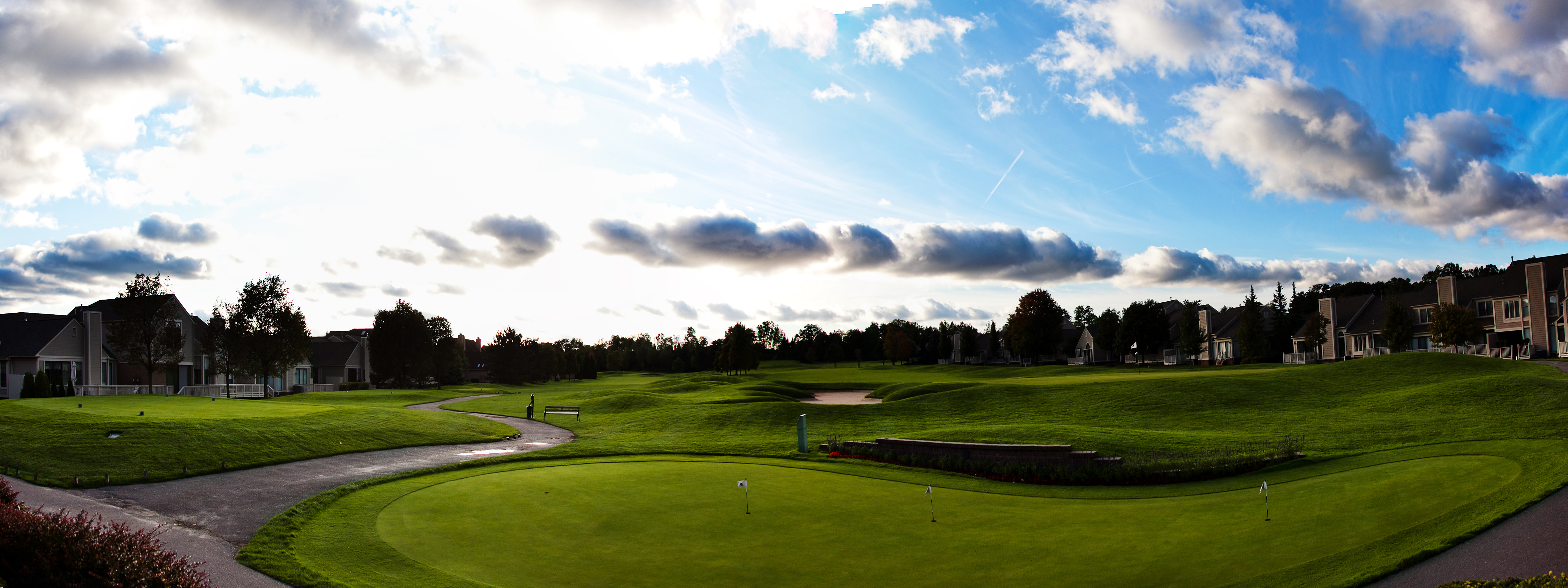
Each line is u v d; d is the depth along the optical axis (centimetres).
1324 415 3316
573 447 3030
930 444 2517
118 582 928
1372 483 1842
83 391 5372
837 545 1494
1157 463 2183
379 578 1284
